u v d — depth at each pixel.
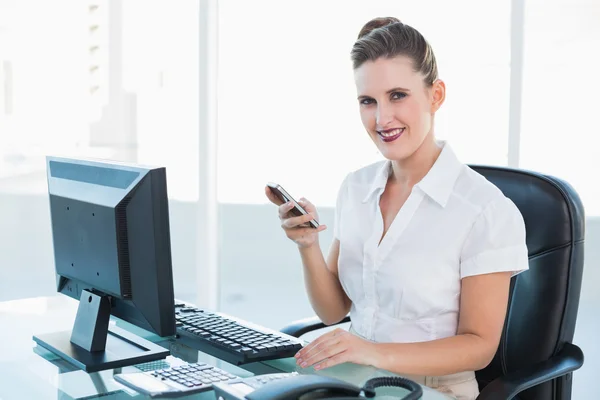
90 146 3.23
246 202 3.64
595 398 2.58
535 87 2.50
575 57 2.45
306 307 3.62
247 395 1.07
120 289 1.33
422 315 1.58
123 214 1.31
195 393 1.16
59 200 1.50
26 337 1.52
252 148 3.38
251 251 3.83
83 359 1.34
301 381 1.11
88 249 1.41
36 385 1.23
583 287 2.57
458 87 2.72
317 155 3.34
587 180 2.47
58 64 3.15
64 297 1.88
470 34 2.70
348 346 1.32
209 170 3.24
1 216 3.13
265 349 1.33
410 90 1.51
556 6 2.46
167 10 3.27
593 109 2.44
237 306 3.66
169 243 1.28
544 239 1.64
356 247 1.71
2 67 3.06
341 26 3.16
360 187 1.78
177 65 3.31
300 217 1.54
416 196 1.61
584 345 2.59
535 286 1.64
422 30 2.79
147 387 1.17
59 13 3.13
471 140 2.71
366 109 1.57
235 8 3.31
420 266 1.56
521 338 1.65
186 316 1.58
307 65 3.27
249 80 3.33
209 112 3.21
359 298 1.70
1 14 3.04
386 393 1.16
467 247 1.54
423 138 1.57
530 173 1.72
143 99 3.29
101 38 3.21
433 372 1.39
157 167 1.27
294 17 3.25
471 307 1.51
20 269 3.17
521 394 1.63
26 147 3.13
